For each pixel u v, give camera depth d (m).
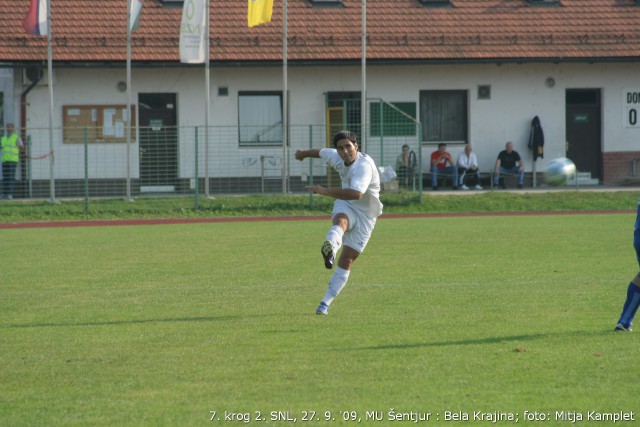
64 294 41.00
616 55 107.81
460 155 104.75
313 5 110.00
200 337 30.64
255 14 85.06
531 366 26.02
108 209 90.00
